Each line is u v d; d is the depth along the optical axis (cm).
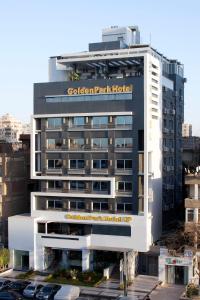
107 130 8069
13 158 9381
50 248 8212
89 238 7962
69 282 7375
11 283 7075
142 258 7950
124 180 7962
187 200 7631
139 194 7819
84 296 6756
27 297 6738
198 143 12506
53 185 8481
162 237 8594
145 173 7775
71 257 8112
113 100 8019
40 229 8325
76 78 8806
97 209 8144
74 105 8288
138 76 8312
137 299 6406
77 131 8288
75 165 8319
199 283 6681
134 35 10538
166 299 6556
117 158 8012
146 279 7556
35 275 7838
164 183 9150
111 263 7956
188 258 7262
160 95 8812
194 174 7781
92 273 7619
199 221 7575
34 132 8569
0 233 9081
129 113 7875
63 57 9150
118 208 8000
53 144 8481
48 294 6631
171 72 10288
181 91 10719
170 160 9644
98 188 8106
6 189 9162
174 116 10038
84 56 9000
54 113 8431
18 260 8400
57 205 8431
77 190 8262
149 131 8006
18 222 8319
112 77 9112
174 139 10019
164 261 7431
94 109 8144
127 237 7794
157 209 8606
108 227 7994
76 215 8144
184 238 7581
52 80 9738
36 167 8631
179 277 7381
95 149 8138
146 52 8744
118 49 9050
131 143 7906
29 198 9844
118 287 7162
